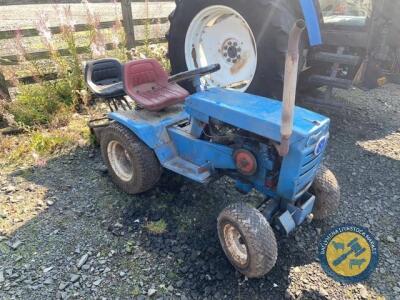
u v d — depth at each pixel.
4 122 4.11
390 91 5.23
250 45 3.70
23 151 3.64
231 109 2.19
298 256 2.41
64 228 2.66
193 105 2.42
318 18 3.63
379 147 3.72
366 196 3.00
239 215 2.09
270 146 2.12
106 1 5.81
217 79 4.03
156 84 3.01
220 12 3.69
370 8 3.50
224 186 3.06
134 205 2.88
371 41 3.50
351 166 3.40
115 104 3.50
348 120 4.29
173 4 9.09
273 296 2.14
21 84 4.39
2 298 2.13
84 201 2.95
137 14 7.28
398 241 2.54
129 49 5.65
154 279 2.25
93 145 3.74
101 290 2.18
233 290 2.17
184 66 4.10
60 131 3.91
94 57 4.68
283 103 1.70
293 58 1.57
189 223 2.68
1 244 2.52
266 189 2.29
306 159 2.02
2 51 5.51
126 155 2.95
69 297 2.14
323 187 2.47
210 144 2.45
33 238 2.58
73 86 4.49
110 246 2.49
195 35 3.97
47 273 2.30
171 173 3.21
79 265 2.34
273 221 2.31
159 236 2.57
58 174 3.31
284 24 3.19
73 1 5.61
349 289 2.19
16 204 2.92
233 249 2.25
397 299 2.13
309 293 2.16
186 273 2.28
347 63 3.55
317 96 3.95
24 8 10.62
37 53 4.68
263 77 3.45
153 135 2.69
